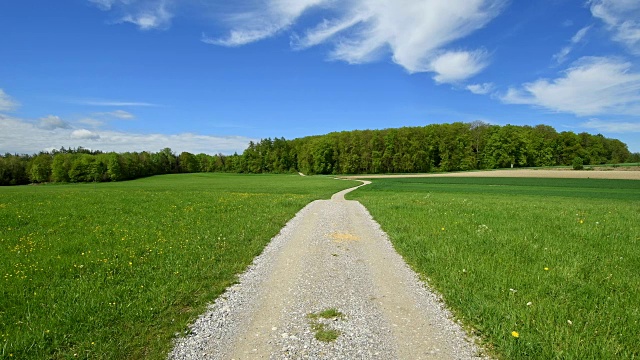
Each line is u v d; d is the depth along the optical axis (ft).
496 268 26.27
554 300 20.43
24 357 15.26
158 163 424.87
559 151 336.08
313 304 21.47
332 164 368.48
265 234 41.01
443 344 16.74
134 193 99.81
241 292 23.59
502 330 17.13
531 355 15.24
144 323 18.67
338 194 116.06
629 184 170.81
